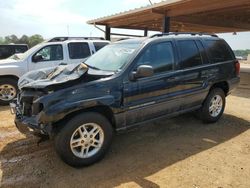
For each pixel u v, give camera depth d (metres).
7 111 6.79
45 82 3.65
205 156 4.11
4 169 3.65
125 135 4.95
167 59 4.54
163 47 4.55
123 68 4.00
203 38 5.38
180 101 4.79
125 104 3.96
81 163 3.65
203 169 3.71
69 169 3.66
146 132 5.12
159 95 4.39
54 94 3.42
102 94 3.69
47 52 8.08
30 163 3.82
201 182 3.37
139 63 4.14
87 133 3.67
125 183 3.34
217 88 5.62
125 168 3.71
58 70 4.13
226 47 5.84
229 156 4.13
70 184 3.30
